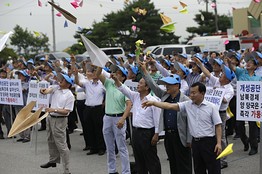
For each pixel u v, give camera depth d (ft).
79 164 29.37
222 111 25.41
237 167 26.99
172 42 124.36
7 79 37.29
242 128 30.66
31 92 34.53
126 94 22.35
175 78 20.31
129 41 111.55
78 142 37.24
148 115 21.17
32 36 119.24
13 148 35.42
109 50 92.89
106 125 25.07
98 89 31.19
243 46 81.87
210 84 27.40
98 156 31.71
